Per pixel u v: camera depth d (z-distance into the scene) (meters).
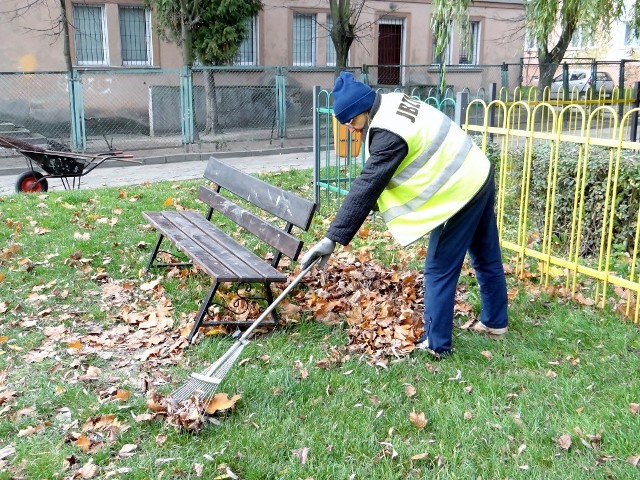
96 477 2.92
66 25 15.19
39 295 4.98
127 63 18.70
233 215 5.04
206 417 3.29
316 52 21.23
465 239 3.77
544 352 4.00
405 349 4.00
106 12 17.98
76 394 3.58
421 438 3.15
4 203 8.05
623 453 2.96
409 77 22.72
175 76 18.34
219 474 2.91
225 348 4.09
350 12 17.61
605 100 10.23
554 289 4.84
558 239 6.11
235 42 17.19
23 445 3.13
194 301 4.79
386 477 2.87
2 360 4.00
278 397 3.51
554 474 2.85
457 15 9.55
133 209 7.72
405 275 5.22
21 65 16.89
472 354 3.95
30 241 6.29
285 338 4.21
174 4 16.44
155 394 3.49
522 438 3.12
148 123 18.00
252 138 16.75
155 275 5.38
